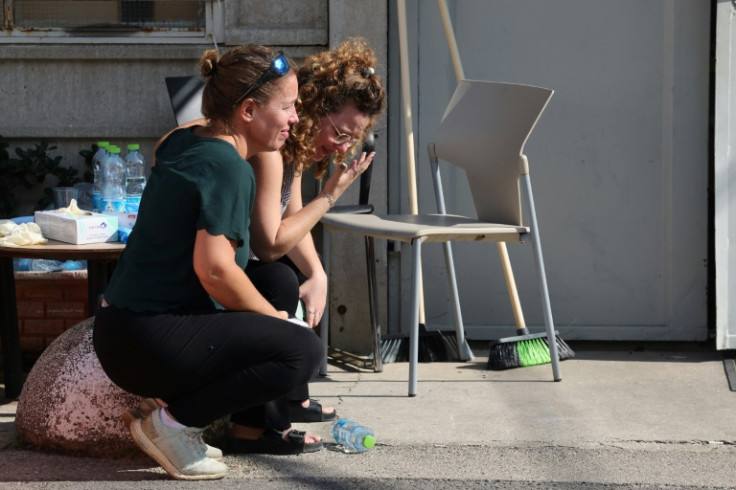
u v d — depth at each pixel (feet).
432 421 23.73
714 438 22.34
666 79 31.17
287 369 18.62
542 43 31.50
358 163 21.56
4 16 31.58
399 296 31.86
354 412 24.54
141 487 19.12
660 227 31.73
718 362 29.76
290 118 18.67
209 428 21.56
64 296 29.43
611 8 31.22
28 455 21.04
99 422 20.72
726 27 29.27
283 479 19.71
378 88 21.84
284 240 20.57
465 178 31.86
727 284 29.71
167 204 17.88
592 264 32.04
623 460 20.86
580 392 26.37
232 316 18.38
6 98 31.50
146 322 18.04
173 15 31.68
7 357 25.59
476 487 19.27
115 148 29.30
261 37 31.14
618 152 31.60
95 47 31.27
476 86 28.84
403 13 30.12
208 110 18.38
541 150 31.83
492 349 29.27
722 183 29.50
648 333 31.89
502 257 30.42
